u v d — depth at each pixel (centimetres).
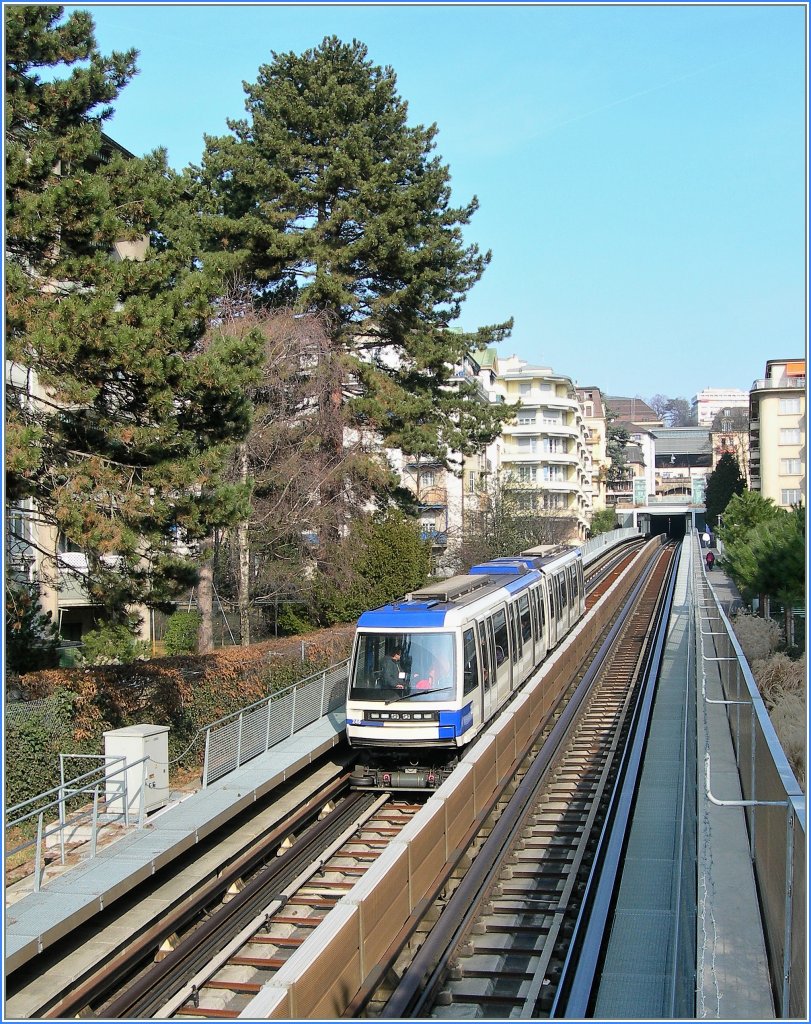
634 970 941
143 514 1390
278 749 1697
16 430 1236
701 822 1087
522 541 4194
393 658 1627
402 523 2906
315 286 2620
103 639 1470
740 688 1534
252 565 2766
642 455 14338
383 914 898
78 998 952
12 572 1794
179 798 1479
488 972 1002
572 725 2052
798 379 6556
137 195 1497
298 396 2633
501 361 9394
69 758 1433
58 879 1107
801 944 725
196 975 1008
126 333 1288
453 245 2916
